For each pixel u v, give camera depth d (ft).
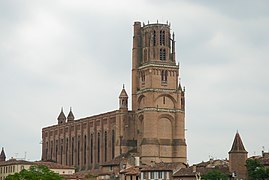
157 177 638.12
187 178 605.31
